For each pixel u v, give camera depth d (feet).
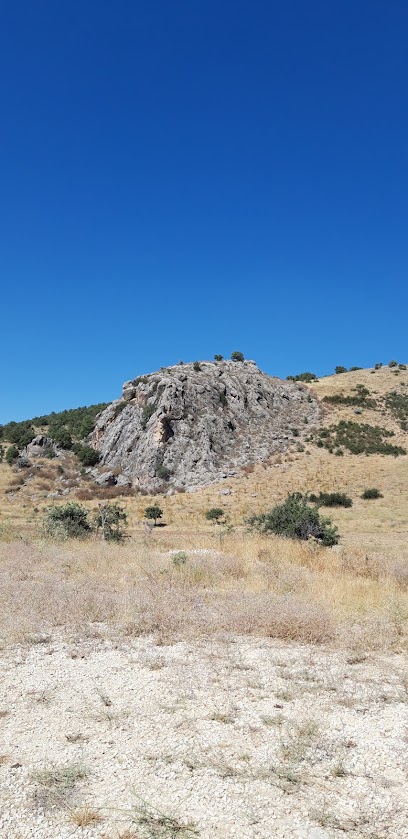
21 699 20.38
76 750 16.25
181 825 12.65
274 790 14.10
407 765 15.48
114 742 16.76
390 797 13.85
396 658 25.80
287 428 235.61
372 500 161.89
